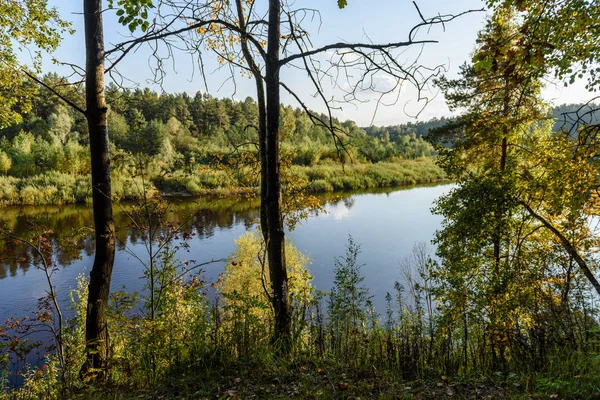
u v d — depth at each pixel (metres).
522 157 12.02
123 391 3.89
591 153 6.86
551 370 4.21
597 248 10.62
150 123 48.09
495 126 11.77
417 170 70.44
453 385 3.88
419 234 28.27
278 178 5.43
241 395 3.57
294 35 5.03
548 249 10.59
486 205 10.42
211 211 32.94
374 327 6.70
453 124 12.96
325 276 19.50
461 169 12.30
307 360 4.50
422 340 5.30
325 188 52.12
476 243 10.67
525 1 4.89
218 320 4.77
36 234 4.96
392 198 46.47
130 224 5.25
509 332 6.39
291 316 5.45
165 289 5.04
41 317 4.50
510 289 8.98
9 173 43.50
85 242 22.09
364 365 4.48
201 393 3.64
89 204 36.66
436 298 10.12
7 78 7.91
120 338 5.15
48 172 41.91
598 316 7.27
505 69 5.69
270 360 4.30
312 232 29.06
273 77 5.20
